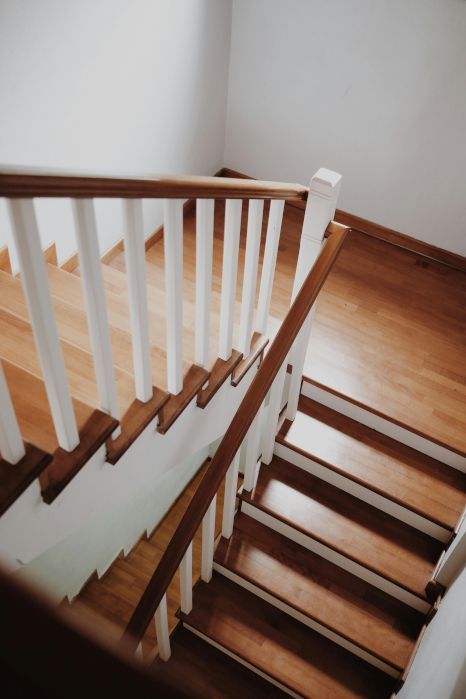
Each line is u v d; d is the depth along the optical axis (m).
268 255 2.39
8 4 2.17
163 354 2.21
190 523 2.14
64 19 2.42
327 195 2.29
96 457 1.77
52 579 3.63
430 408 3.12
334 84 3.59
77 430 1.65
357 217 4.07
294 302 2.25
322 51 3.49
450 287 3.79
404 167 3.68
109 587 4.21
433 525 2.87
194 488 4.86
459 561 2.55
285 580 2.87
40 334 1.33
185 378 2.18
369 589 2.88
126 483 2.05
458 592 2.37
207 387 2.33
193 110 3.68
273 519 2.98
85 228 1.29
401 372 3.28
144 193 1.38
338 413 3.23
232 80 3.91
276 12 3.47
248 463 2.80
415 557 2.84
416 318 3.59
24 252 1.18
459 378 3.29
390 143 3.63
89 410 1.70
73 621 0.28
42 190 1.11
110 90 2.86
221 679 2.85
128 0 2.71
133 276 1.56
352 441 3.10
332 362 3.29
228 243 2.03
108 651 0.29
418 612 2.82
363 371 3.26
